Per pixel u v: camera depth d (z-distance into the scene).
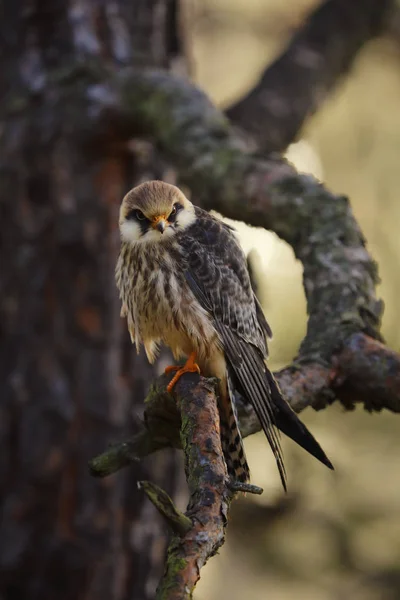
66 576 8.77
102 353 8.93
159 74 8.77
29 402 8.91
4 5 9.44
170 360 9.23
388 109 11.91
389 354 6.38
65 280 8.98
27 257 9.02
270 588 10.10
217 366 7.22
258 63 12.52
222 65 12.53
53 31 9.34
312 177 7.76
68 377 8.90
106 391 8.89
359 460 10.70
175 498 9.22
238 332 7.32
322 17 10.87
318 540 10.43
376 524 10.48
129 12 9.52
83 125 8.88
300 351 6.62
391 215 11.50
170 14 9.86
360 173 11.69
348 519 10.50
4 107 9.30
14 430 8.91
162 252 7.35
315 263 7.13
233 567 10.44
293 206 7.51
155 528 8.99
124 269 7.56
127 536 8.87
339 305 6.77
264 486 10.39
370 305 6.89
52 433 8.86
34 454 8.84
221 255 7.48
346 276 6.95
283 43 12.27
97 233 9.00
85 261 8.97
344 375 6.47
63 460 8.83
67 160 8.98
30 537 8.81
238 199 7.76
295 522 10.53
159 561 9.06
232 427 6.47
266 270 11.05
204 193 8.03
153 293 7.33
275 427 6.28
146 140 9.25
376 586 10.16
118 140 8.97
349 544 10.41
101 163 9.02
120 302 9.02
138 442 6.29
